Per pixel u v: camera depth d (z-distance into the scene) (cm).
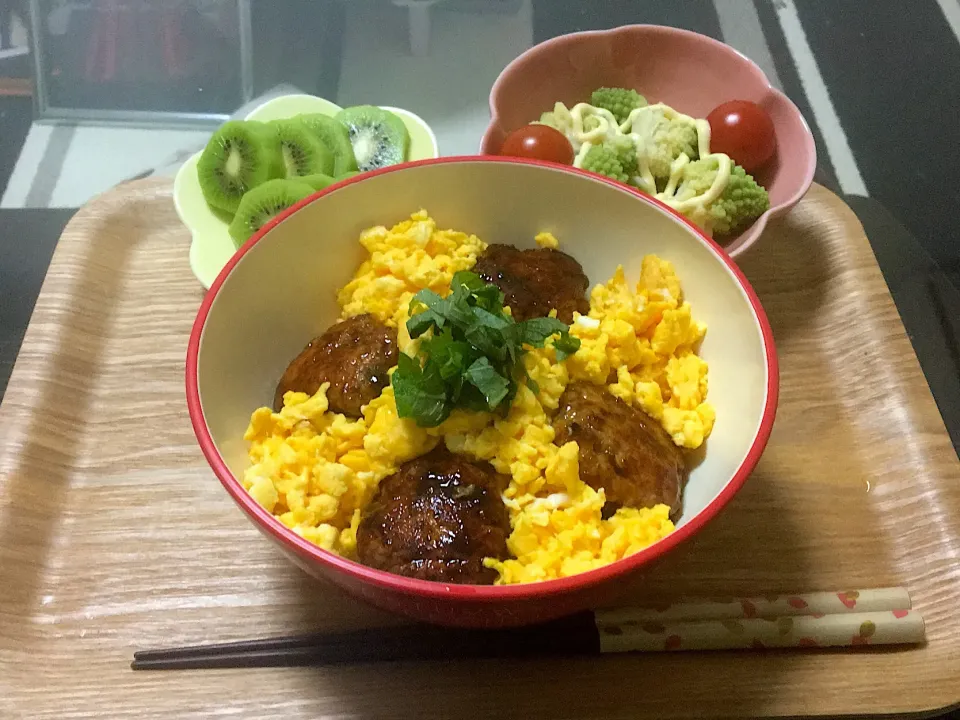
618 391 24
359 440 23
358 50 41
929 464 26
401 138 34
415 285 25
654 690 22
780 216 31
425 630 22
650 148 34
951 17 43
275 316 24
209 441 19
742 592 24
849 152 38
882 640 23
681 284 25
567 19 43
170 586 24
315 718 21
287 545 18
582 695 22
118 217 32
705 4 43
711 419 23
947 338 32
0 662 22
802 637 23
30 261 33
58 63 40
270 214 31
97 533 25
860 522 25
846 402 28
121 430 27
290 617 23
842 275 31
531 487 22
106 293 30
